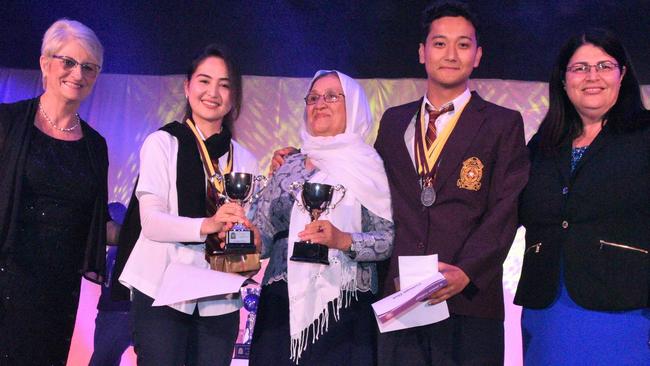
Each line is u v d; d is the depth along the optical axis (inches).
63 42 139.7
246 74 282.4
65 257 139.6
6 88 295.0
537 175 135.1
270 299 129.6
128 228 135.2
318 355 125.1
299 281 125.2
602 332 123.6
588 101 132.0
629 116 131.6
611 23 247.3
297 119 295.7
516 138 132.5
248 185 130.8
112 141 300.0
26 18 263.7
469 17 137.1
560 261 128.6
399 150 137.0
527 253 135.2
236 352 243.4
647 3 238.8
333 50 269.4
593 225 127.1
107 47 275.6
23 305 134.3
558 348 126.4
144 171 131.9
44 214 136.9
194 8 257.4
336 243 123.8
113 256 237.6
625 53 134.4
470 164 130.7
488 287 126.5
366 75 277.4
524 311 136.3
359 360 126.2
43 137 139.1
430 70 137.1
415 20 254.1
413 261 121.9
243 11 257.3
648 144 127.1
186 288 121.5
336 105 139.3
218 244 130.9
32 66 289.4
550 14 246.7
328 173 134.1
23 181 134.8
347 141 136.2
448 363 125.7
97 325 238.5
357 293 129.4
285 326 126.6
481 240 125.6
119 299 134.6
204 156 136.7
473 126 133.4
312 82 143.6
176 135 135.8
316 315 124.6
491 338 126.2
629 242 124.6
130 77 301.4
